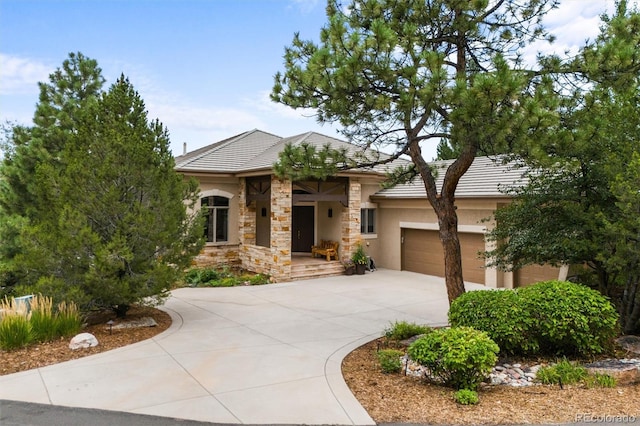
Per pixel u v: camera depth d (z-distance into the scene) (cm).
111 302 996
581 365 730
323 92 837
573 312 752
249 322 1088
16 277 1255
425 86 724
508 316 755
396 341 914
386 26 768
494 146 733
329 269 1872
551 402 589
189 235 1110
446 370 638
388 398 606
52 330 873
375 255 2116
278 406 577
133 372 706
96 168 975
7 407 568
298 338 941
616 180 780
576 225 927
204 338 928
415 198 1853
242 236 1959
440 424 525
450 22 877
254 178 1884
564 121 810
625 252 793
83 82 1584
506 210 1098
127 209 990
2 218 1427
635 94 895
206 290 1550
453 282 961
